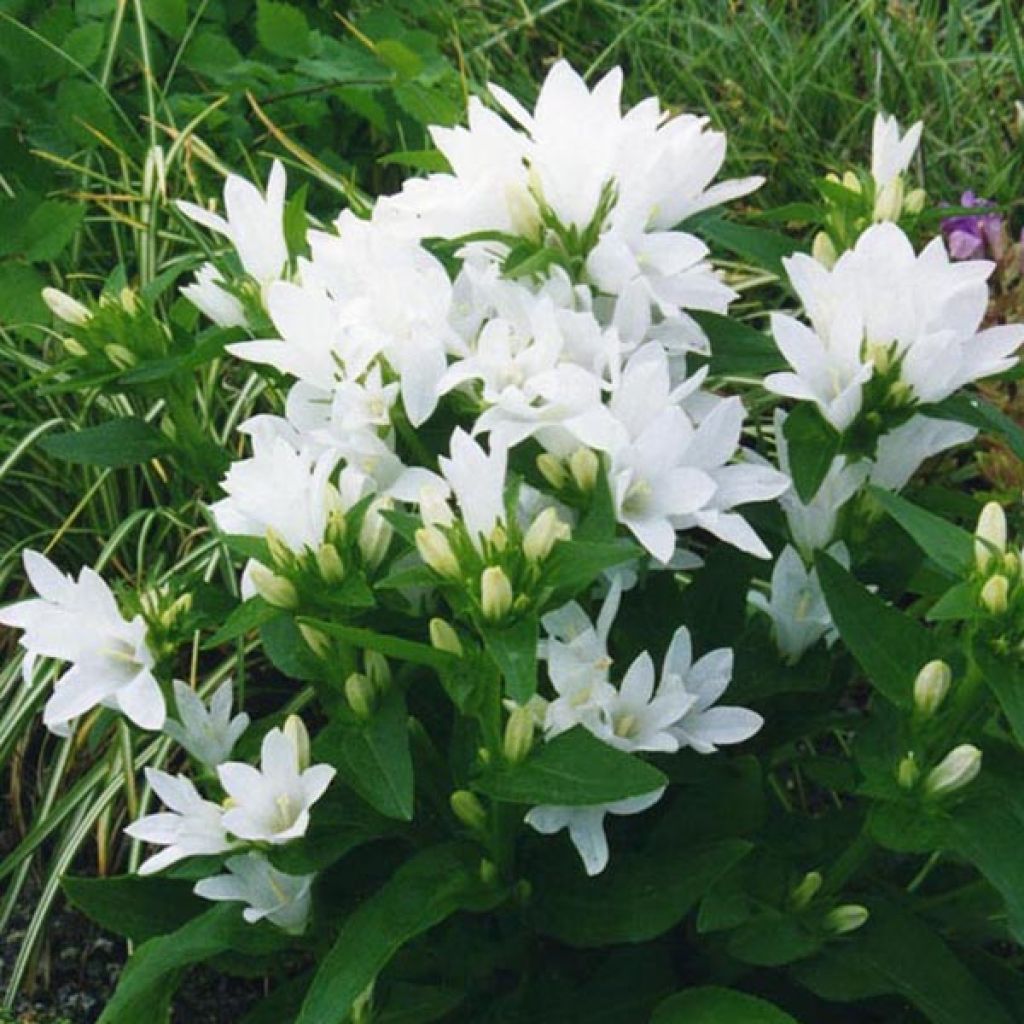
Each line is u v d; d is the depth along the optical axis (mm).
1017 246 793
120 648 492
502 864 476
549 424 446
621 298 468
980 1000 479
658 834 512
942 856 571
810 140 979
